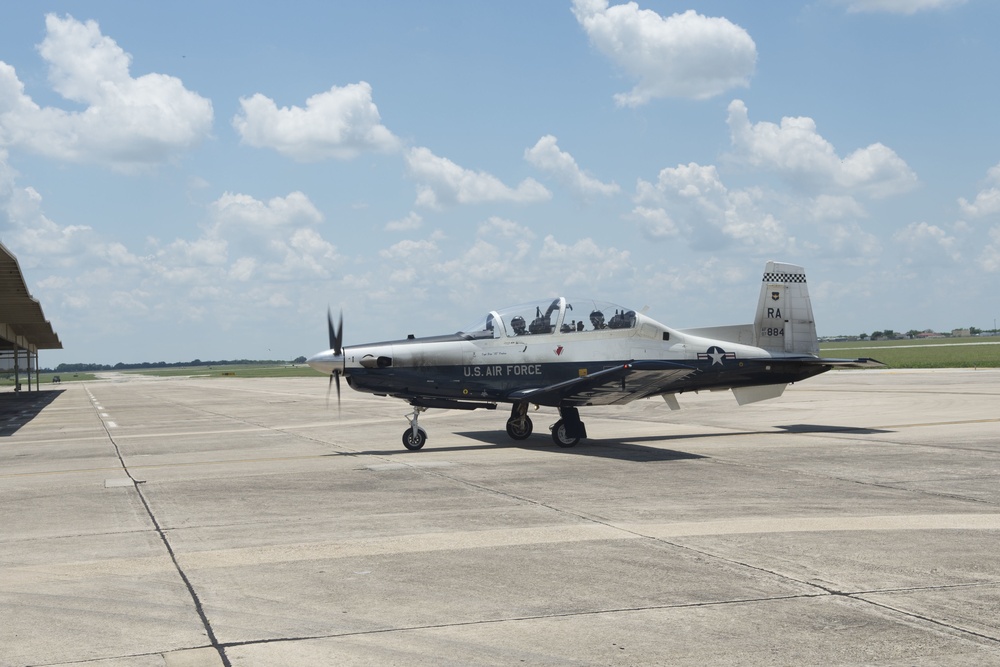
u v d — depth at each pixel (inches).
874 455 453.4
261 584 215.9
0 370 2620.6
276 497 356.5
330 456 515.8
